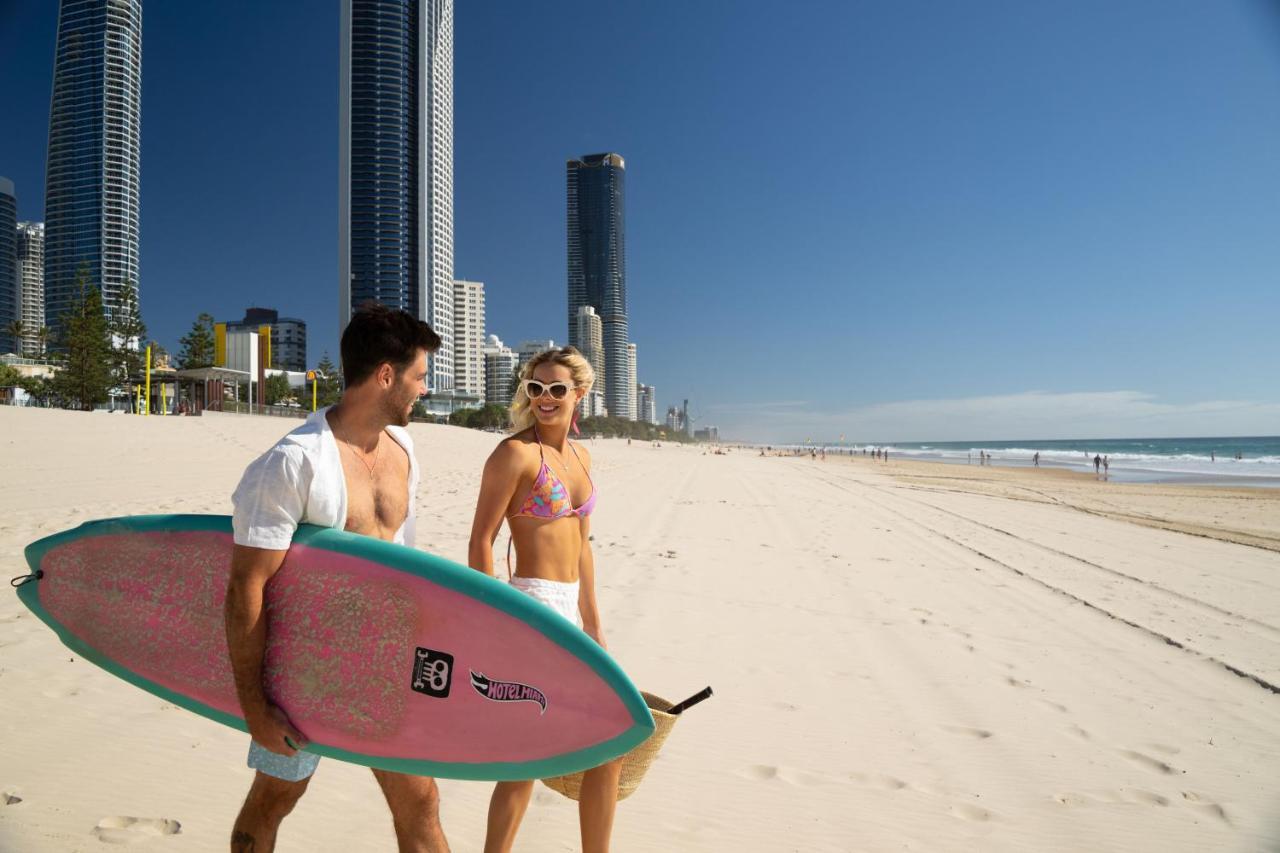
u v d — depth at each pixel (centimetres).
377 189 12369
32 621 450
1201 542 1177
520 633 164
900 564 858
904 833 268
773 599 646
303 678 161
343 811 256
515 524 215
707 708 387
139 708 334
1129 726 380
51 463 1332
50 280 11406
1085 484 2972
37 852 217
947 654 500
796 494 1905
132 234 11638
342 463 167
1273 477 3581
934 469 4469
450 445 3041
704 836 259
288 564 160
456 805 270
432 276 12850
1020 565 884
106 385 4759
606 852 200
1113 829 275
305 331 17438
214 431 2209
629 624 540
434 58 13000
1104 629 582
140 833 232
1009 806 291
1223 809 293
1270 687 446
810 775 312
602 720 161
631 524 1105
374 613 162
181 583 178
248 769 283
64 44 11369
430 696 164
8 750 283
